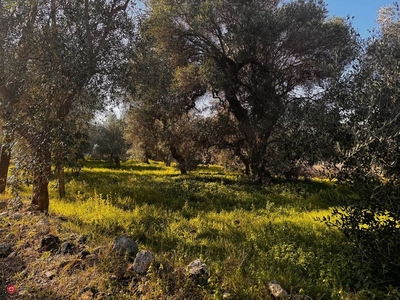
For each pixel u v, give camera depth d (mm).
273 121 14430
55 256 5480
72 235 6285
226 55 18719
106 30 7836
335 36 16422
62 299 4418
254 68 18281
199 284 4426
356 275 4836
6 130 7207
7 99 7777
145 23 9281
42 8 7984
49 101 7117
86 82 7242
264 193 14430
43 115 7023
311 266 5203
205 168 30859
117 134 35219
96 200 10367
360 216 4996
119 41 8070
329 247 5980
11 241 6203
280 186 16172
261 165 16969
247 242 6527
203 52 19109
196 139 20734
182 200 12234
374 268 4957
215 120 19984
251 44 17203
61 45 6969
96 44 7723
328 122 5051
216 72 17141
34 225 6859
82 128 9305
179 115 20344
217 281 4512
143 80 8398
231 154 22203
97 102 7785
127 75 7992
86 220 7902
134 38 8477
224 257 5762
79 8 7605
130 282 4637
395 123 4430
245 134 18609
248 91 18766
